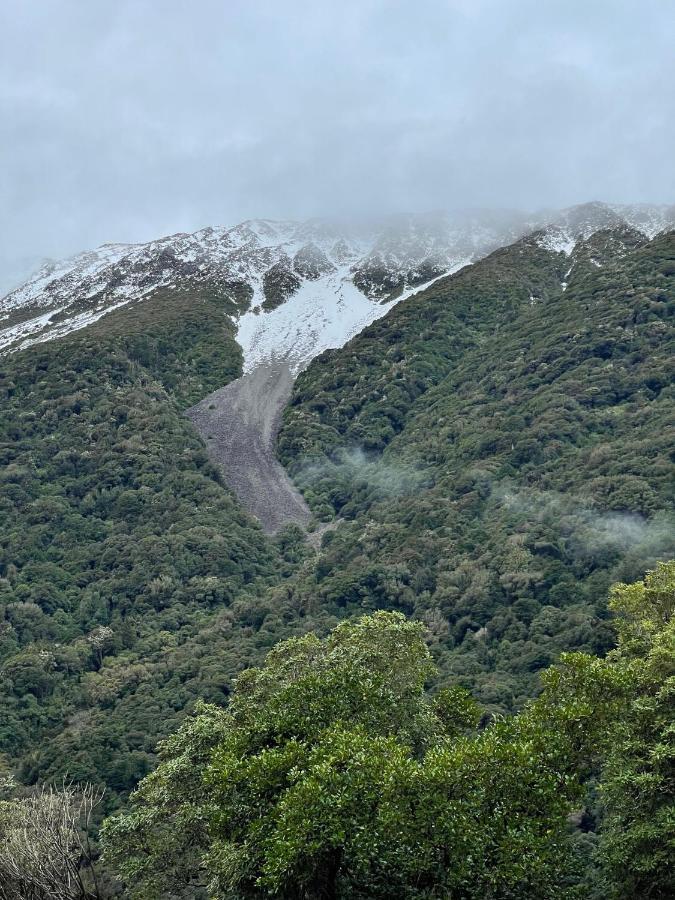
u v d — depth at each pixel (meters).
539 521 87.44
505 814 24.05
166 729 67.25
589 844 32.97
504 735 27.17
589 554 77.88
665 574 38.88
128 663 83.62
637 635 35.91
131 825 31.95
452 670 67.81
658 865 25.50
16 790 57.81
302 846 23.22
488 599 77.50
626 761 27.11
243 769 26.91
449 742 28.81
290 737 29.69
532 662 64.25
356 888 24.94
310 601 91.38
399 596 86.88
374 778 24.50
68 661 84.00
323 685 30.97
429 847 23.03
